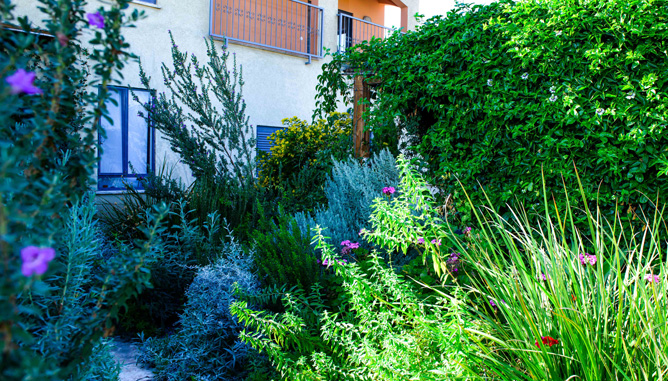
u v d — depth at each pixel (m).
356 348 2.46
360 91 6.01
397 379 2.19
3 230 0.87
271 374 2.90
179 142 6.27
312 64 10.45
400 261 3.91
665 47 3.44
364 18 14.20
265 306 3.25
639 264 2.20
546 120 3.91
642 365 1.86
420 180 3.11
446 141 4.41
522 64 3.91
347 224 4.63
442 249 3.28
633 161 3.57
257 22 10.53
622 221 3.70
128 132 7.73
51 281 1.92
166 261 3.89
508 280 2.25
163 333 3.80
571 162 3.82
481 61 4.17
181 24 8.35
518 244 3.85
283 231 3.47
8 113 0.95
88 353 1.29
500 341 2.08
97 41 1.25
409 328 2.69
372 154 6.30
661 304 2.06
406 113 5.45
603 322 2.04
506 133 4.11
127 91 7.68
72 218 2.10
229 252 3.85
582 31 3.71
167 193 5.75
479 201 4.30
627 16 3.49
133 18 1.29
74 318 1.50
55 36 1.17
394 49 4.95
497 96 4.12
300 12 11.17
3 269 0.88
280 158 7.21
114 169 7.60
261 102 9.56
